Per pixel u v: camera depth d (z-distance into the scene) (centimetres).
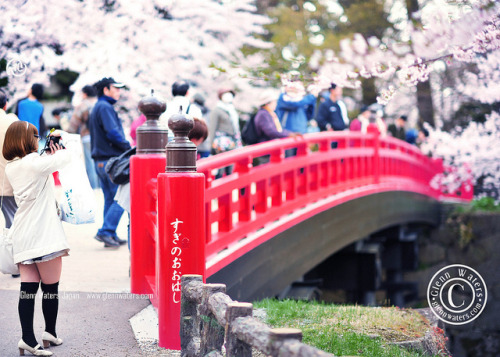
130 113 1719
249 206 954
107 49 1513
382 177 1677
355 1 2623
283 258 1066
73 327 634
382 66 824
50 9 1483
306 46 2336
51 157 536
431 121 2511
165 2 1625
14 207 817
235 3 1850
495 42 762
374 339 682
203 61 1786
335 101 1479
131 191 757
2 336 601
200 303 500
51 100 2223
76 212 594
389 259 2081
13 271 555
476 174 2172
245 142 1181
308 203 1232
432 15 766
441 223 2216
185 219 583
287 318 750
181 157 593
